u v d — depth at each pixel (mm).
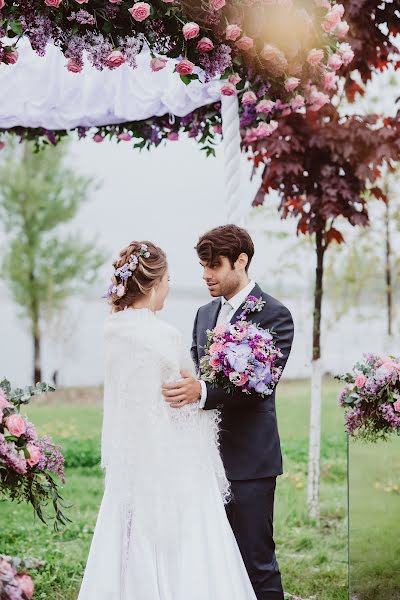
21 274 13828
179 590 3084
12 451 2943
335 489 6605
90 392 14219
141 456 3135
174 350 3174
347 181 5762
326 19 3514
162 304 3318
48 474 3129
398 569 3713
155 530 3098
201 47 3223
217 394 3223
